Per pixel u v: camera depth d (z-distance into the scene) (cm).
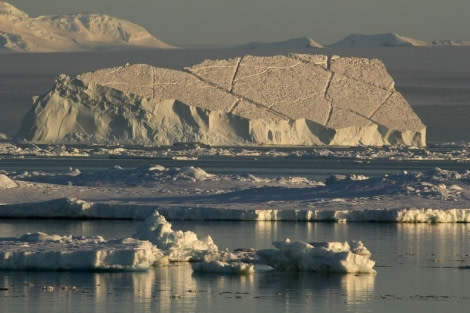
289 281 11369
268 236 14650
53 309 10000
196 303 10325
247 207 17100
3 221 16300
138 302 10306
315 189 19275
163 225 12438
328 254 11894
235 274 11650
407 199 17975
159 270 11769
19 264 11525
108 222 16200
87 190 19612
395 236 14850
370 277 11719
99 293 10612
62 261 11506
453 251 13562
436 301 10612
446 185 19050
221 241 14125
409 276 11825
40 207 16812
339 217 16500
